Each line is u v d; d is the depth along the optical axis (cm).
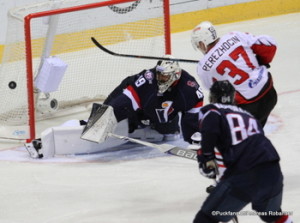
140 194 1552
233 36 1641
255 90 1630
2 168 1777
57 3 2133
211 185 1499
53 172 1727
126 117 1806
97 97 2322
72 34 2384
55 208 1496
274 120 2077
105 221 1411
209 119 1143
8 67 2077
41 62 2106
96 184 1628
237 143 1138
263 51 1644
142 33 2372
